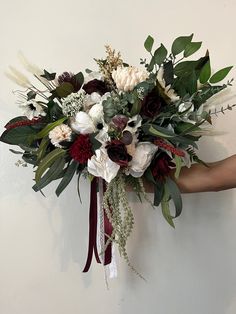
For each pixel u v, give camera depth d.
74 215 1.12
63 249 1.13
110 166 0.78
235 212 1.12
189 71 0.88
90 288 1.13
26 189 1.12
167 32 1.12
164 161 0.86
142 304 1.13
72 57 1.12
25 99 1.09
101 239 0.92
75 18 1.12
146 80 0.82
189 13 1.12
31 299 1.12
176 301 1.13
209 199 1.13
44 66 1.12
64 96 0.86
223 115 1.11
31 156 0.92
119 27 1.12
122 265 1.13
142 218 1.12
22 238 1.12
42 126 0.86
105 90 0.87
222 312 1.13
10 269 1.12
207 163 1.01
